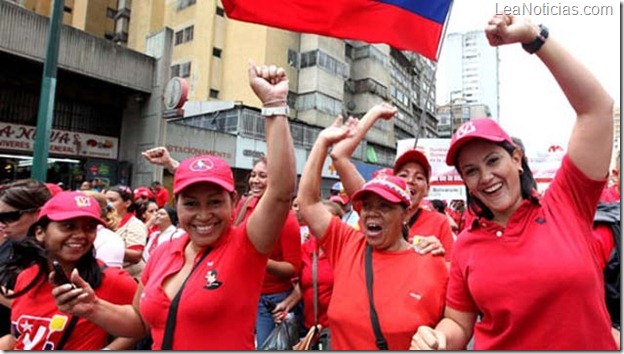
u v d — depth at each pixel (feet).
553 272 5.27
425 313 6.57
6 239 8.60
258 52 77.30
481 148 5.87
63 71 41.88
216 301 6.13
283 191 6.45
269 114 6.54
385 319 6.57
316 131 72.95
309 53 82.07
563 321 5.21
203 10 80.07
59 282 6.33
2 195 8.58
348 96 94.17
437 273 6.95
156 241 14.55
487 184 5.82
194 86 79.00
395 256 7.18
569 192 5.84
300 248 11.64
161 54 48.26
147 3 84.58
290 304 11.50
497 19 5.66
